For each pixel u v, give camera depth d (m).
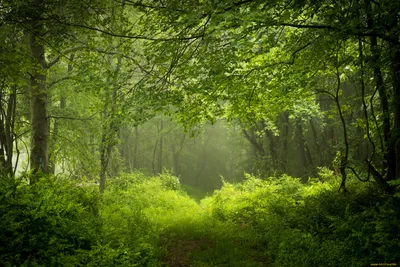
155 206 15.98
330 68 10.52
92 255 5.89
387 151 9.01
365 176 12.09
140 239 7.66
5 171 8.73
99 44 9.63
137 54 9.33
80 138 16.16
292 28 10.87
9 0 7.73
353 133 19.38
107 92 9.73
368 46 9.57
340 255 6.63
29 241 5.43
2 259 4.98
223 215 12.87
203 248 8.87
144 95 8.91
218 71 8.36
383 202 8.12
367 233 6.76
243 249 8.41
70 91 16.23
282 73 10.02
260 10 7.09
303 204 11.28
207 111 10.88
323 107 22.17
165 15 7.68
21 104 15.86
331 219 7.80
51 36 8.55
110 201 14.67
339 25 7.01
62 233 6.20
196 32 8.34
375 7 7.40
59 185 9.76
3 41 8.55
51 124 20.59
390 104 8.82
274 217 10.73
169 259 7.95
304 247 7.48
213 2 6.88
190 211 14.44
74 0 8.06
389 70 8.71
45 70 10.20
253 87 10.68
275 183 16.53
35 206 6.40
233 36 8.18
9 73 9.41
